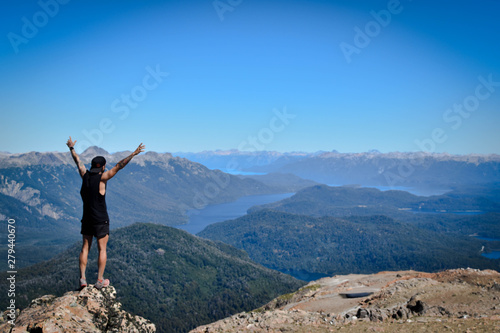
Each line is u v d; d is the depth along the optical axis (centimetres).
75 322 936
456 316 1966
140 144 962
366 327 1631
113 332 1002
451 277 3081
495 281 2722
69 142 1027
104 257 1020
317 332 1568
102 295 1056
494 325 1509
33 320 910
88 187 981
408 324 1673
